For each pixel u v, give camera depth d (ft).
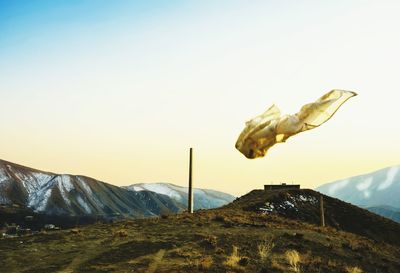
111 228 91.86
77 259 64.90
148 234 84.38
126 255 66.95
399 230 246.68
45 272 57.98
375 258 82.28
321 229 110.11
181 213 116.57
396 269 77.30
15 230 429.38
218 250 69.46
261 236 83.76
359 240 108.78
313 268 64.54
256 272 58.54
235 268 59.11
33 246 74.69
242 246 74.38
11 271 59.11
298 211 255.70
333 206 272.31
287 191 283.79
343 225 249.55
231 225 96.43
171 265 60.18
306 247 79.05
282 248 75.46
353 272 65.82
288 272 60.03
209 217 107.14
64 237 82.23
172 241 76.43
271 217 120.98
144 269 57.82
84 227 95.61
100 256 66.49
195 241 77.05
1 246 75.51
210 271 57.16
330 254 77.15
